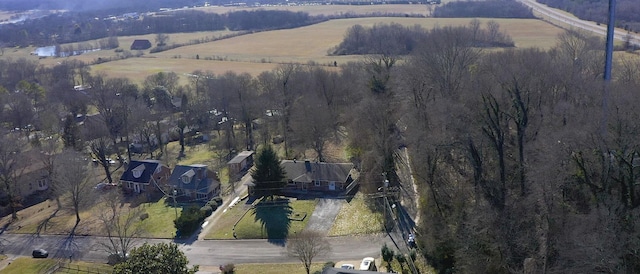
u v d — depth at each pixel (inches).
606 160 1642.5
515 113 2007.9
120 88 4525.1
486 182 1923.0
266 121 3659.0
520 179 1824.6
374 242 2208.4
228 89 4114.2
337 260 2097.7
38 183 3304.6
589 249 1295.5
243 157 3361.2
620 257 1325.0
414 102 2883.9
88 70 6063.0
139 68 6279.5
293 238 2234.3
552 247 1493.6
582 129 1706.4
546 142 1731.1
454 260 1812.3
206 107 4340.6
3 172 2928.2
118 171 3481.8
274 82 4001.0
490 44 4426.7
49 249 2464.3
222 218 2618.1
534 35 4776.1
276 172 2775.6
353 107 3312.0
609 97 1772.9
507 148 2025.1
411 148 2615.7
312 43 6815.9
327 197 2753.4
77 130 3627.0
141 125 3833.7
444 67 3031.5
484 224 1672.0
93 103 4303.6
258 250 2271.2
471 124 2139.5
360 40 5925.2
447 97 2667.3
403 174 2706.7
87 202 2893.7
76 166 2792.8
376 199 2556.6
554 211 1582.2
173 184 2992.1
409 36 5226.4
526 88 2064.5
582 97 2122.3
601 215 1397.6
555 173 1578.5
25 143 3617.1
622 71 2620.6
